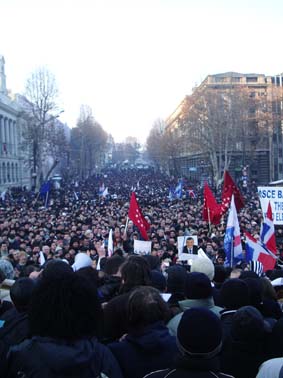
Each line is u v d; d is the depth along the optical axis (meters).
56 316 2.86
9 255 13.73
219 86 72.00
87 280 3.06
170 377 2.85
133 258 5.05
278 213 14.06
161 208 31.55
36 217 26.25
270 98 71.19
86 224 22.66
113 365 2.96
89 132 123.31
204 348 2.84
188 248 14.65
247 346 4.01
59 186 69.31
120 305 4.23
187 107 61.22
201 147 61.03
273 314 5.30
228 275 8.38
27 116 79.06
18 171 92.62
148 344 3.42
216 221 16.11
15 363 2.82
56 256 13.79
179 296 5.82
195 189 59.84
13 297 4.20
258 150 74.25
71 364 2.72
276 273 7.79
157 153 117.12
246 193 50.50
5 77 96.25
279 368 3.33
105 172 147.38
